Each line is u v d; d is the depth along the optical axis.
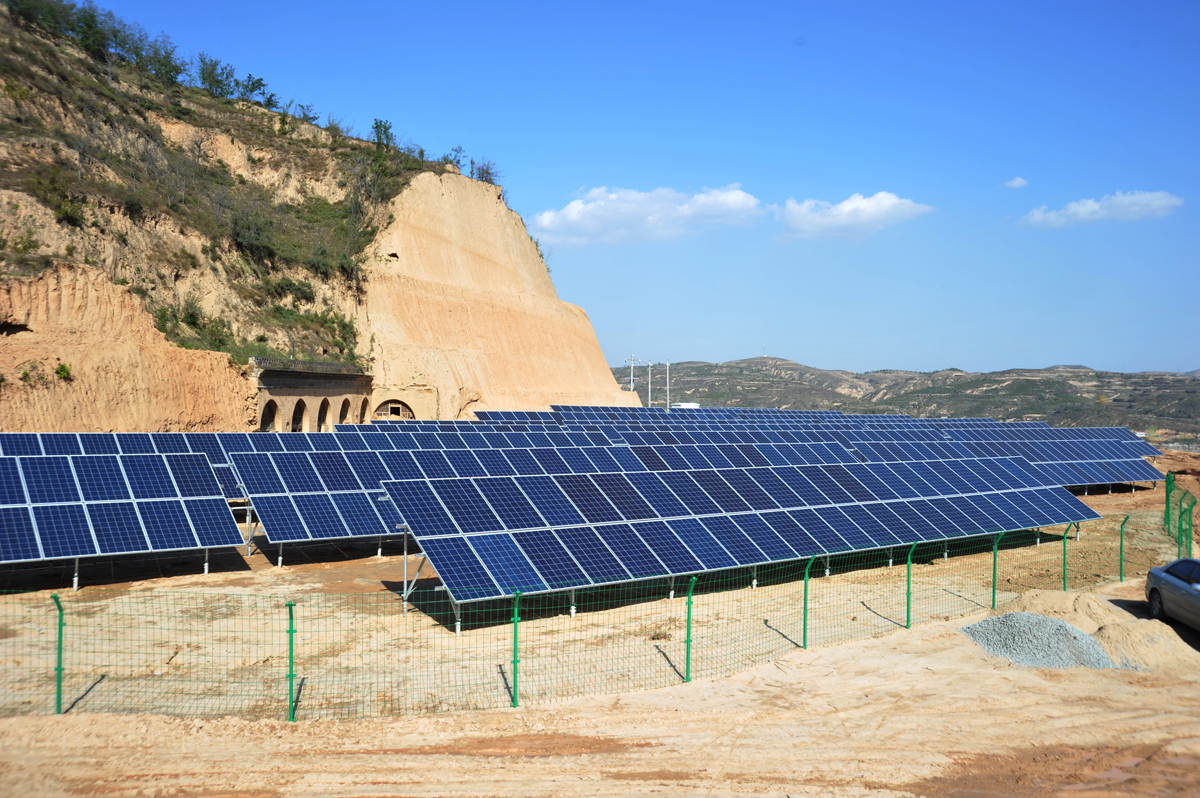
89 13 65.81
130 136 58.81
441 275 73.88
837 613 23.08
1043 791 12.73
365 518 28.16
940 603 24.55
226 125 73.62
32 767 12.26
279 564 27.31
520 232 86.94
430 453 32.44
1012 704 16.34
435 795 11.98
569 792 12.20
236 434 32.38
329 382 56.12
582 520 23.12
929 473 34.44
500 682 16.91
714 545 23.97
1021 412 177.75
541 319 82.25
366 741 13.71
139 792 11.73
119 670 16.98
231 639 19.38
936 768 13.41
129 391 40.41
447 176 78.19
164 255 50.84
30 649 18.09
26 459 24.55
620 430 48.78
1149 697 16.89
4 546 21.77
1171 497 38.81
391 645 19.20
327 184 74.75
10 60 52.16
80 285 41.41
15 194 43.16
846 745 14.24
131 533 24.06
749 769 13.20
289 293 61.19
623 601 23.56
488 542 20.94
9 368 36.25
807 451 39.34
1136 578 28.48
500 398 72.00
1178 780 13.18
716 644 19.98
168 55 75.00
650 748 13.88
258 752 13.14
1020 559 31.38
